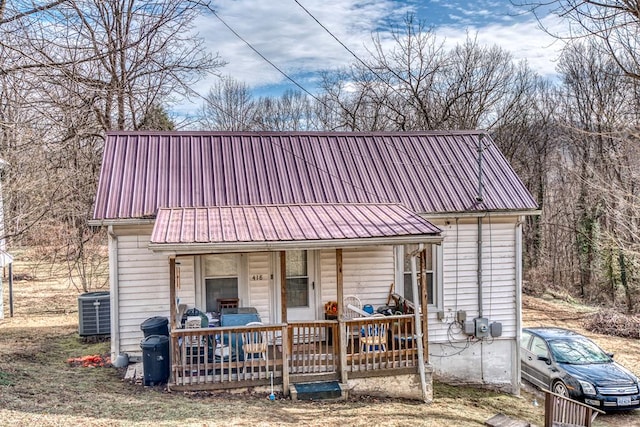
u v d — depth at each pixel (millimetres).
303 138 13656
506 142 33156
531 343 14219
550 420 9164
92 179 16797
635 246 18203
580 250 29766
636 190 19703
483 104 31203
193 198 11328
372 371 9930
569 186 32625
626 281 24047
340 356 9695
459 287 12172
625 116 18500
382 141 13875
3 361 10555
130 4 10992
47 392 8359
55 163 14898
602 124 21188
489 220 12219
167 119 21094
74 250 19562
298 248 9188
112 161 11898
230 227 9633
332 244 9242
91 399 8242
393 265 11984
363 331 10914
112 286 10695
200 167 12219
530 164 34469
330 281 11844
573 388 12398
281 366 9633
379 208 11234
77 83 8086
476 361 12305
